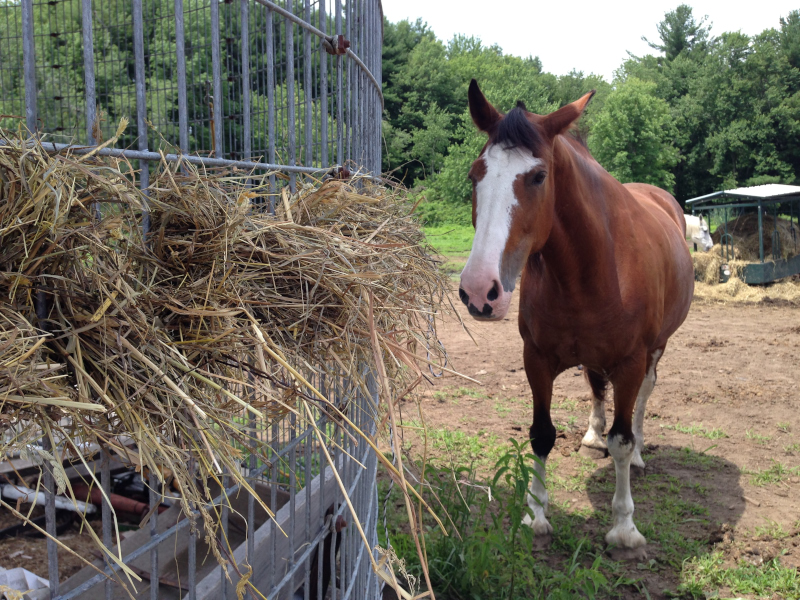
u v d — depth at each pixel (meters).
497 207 2.21
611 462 3.81
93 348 0.90
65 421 0.92
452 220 25.05
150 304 0.99
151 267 1.08
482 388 5.20
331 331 1.24
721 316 8.88
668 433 4.30
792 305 9.85
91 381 0.86
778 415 4.62
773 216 12.34
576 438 4.15
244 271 1.13
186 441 0.96
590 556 2.83
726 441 4.15
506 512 3.09
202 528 1.93
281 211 1.34
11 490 2.82
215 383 0.98
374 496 2.38
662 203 4.19
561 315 2.81
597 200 2.74
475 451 3.83
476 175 2.32
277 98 2.76
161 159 1.08
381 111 2.94
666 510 3.22
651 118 32.88
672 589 2.59
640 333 2.90
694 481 3.56
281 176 1.46
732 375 5.66
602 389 3.84
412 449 3.84
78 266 0.91
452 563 2.54
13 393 0.77
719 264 11.12
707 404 4.87
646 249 2.95
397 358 1.33
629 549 2.85
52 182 0.86
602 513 3.18
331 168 1.70
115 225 0.95
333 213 1.43
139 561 1.76
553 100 45.25
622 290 2.80
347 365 1.25
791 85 35.16
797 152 34.53
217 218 1.13
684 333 7.57
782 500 3.34
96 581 0.85
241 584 1.03
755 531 3.01
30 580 2.12
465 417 4.48
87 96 0.96
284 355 1.13
